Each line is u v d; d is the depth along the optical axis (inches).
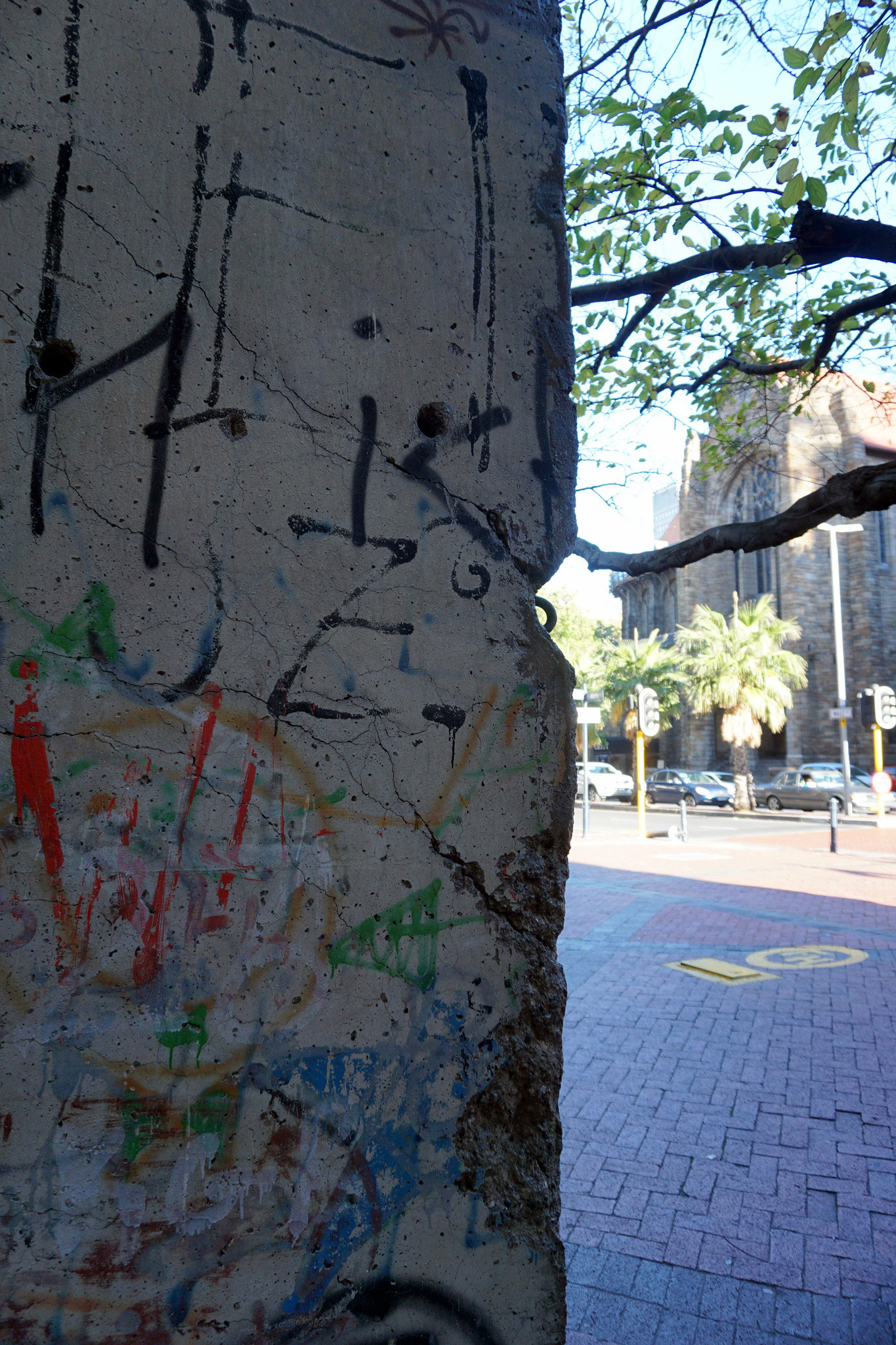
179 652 63.7
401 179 75.1
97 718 61.0
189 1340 61.0
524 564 78.7
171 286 65.1
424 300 75.4
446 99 78.0
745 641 1147.9
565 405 82.0
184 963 62.5
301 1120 65.6
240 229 67.8
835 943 327.0
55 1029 58.7
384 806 70.4
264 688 66.4
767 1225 133.0
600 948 319.3
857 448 1414.9
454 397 76.2
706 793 1214.9
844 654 1473.9
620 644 1349.7
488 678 75.7
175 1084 61.7
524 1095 74.7
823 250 137.5
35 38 61.9
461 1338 69.7
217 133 67.4
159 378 64.4
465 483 76.2
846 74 131.0
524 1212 73.3
